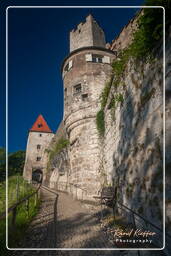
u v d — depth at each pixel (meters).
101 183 12.34
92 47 15.84
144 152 6.00
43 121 48.38
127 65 7.98
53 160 27.50
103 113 13.08
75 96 15.17
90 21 17.14
